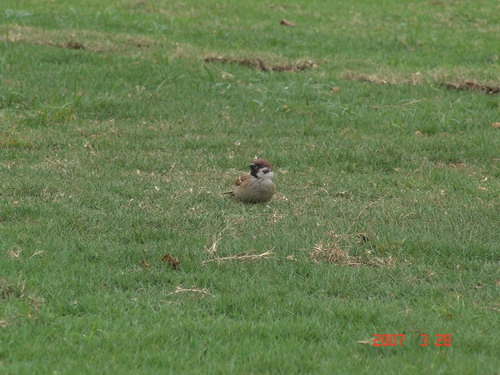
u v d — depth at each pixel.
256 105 19.17
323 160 15.79
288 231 12.12
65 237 11.41
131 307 9.59
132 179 14.17
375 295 10.37
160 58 21.88
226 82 20.67
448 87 21.38
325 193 14.16
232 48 24.91
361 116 18.77
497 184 14.88
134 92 19.45
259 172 13.20
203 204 13.16
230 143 16.48
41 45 22.45
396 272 10.89
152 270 10.49
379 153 16.27
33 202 12.73
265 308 9.77
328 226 12.34
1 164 14.60
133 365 8.27
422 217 13.01
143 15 28.58
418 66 23.81
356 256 11.40
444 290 10.48
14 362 8.16
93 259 10.79
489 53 25.31
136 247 11.16
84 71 20.33
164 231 11.77
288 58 23.77
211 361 8.47
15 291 9.60
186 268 10.68
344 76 22.03
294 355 8.56
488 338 9.09
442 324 9.42
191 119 18.06
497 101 20.05
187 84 20.23
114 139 16.39
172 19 28.14
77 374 7.94
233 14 29.91
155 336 8.88
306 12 30.91
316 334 9.17
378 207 13.40
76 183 13.77
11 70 20.06
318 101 19.86
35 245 11.02
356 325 9.41
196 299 9.91
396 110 19.34
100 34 24.58
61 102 18.27
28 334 8.70
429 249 11.63
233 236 11.80
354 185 14.52
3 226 11.69
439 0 34.03
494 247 11.73
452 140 17.02
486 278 10.85
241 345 8.82
